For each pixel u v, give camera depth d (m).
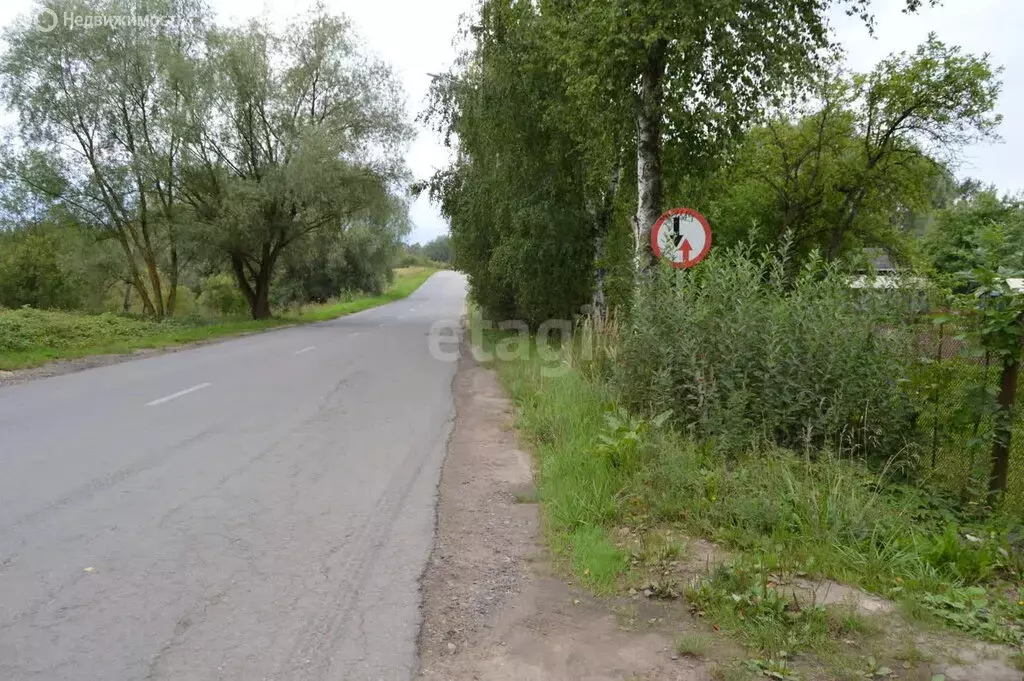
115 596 4.09
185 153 30.12
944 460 6.43
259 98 31.19
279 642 3.63
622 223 18.59
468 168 24.20
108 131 29.97
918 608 3.94
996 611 4.01
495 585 4.43
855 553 4.63
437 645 3.68
